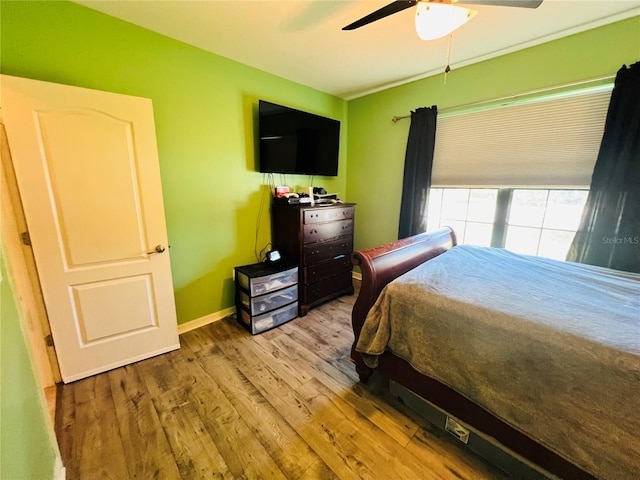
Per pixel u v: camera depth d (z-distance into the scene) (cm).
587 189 198
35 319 159
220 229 253
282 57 233
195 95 220
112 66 180
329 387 174
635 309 118
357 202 360
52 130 152
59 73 163
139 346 197
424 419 149
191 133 222
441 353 126
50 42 159
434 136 267
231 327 249
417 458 128
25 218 151
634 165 173
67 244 165
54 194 158
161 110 205
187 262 236
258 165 271
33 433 93
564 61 197
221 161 244
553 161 210
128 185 180
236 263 269
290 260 275
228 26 188
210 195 241
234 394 167
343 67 253
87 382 176
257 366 194
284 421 148
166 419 148
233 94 243
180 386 173
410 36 199
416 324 135
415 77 276
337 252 299
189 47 212
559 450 96
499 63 226
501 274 163
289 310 262
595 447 89
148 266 195
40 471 96
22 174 147
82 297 173
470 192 265
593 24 181
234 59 238
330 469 123
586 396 91
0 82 137
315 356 206
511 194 239
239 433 140
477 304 122
